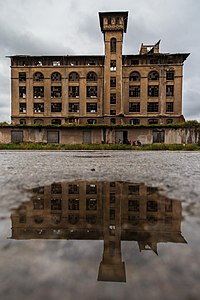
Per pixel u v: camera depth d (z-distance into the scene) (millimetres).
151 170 4977
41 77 48281
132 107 47500
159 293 663
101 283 713
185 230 1243
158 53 47344
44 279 736
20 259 881
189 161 8180
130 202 1998
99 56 47125
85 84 47531
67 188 2703
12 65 48094
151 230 1247
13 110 47688
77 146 26891
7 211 1671
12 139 35250
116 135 34719
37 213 1627
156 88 47469
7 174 4137
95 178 3613
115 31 45438
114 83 45844
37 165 6266
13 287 700
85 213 1644
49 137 35312
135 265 828
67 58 47969
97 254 923
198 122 30594
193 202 1973
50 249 978
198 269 800
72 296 657
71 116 47031
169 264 838
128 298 643
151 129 33656
